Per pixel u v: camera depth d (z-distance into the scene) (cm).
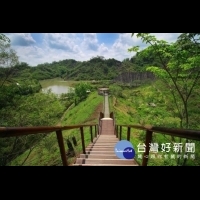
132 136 1540
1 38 1166
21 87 1706
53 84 13050
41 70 16862
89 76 14562
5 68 1473
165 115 934
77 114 3759
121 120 2311
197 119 827
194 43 608
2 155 1338
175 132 170
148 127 291
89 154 531
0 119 1398
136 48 730
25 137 1370
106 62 16275
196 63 678
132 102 3027
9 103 1491
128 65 9269
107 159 457
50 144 1503
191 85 815
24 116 1477
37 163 1491
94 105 3875
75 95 5825
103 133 1670
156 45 680
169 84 859
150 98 1110
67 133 2369
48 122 1627
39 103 1734
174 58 709
